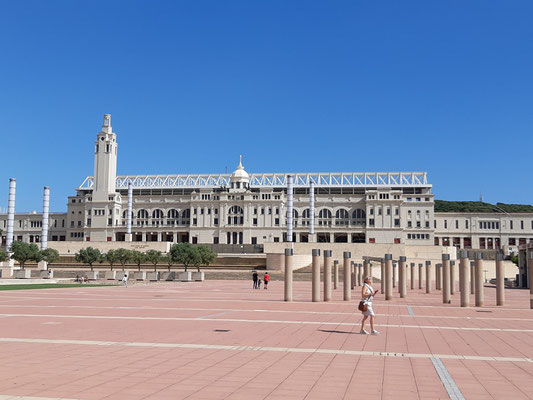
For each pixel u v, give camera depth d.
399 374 18.14
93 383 16.59
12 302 47.59
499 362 20.56
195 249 113.38
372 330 28.38
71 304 45.78
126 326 30.45
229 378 17.36
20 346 23.31
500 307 50.75
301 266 134.50
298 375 17.86
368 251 163.38
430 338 27.16
